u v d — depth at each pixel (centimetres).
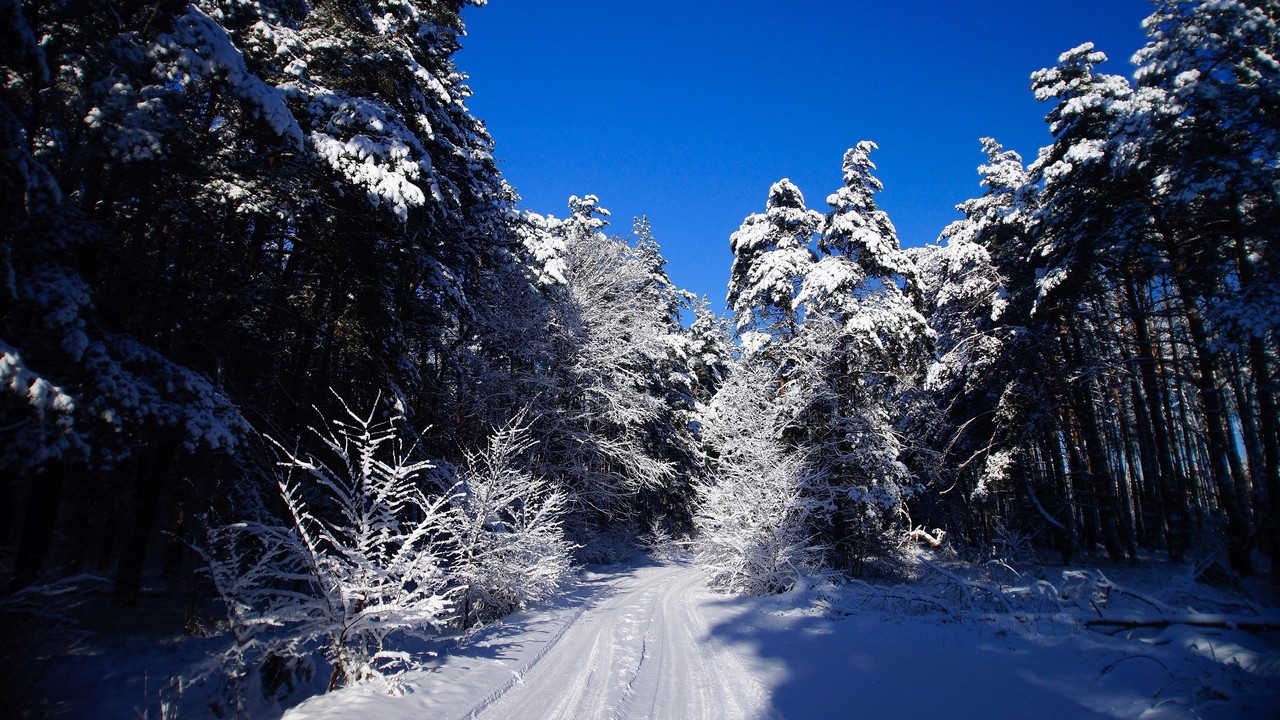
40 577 566
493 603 1072
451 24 1432
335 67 1082
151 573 1312
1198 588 955
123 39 712
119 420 625
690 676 700
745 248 2005
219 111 900
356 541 616
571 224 2728
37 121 659
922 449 2098
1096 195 1667
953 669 682
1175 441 2491
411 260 1297
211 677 582
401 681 597
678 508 3469
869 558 1858
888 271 1814
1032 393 2084
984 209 2281
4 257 536
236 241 1107
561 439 2097
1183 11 1388
